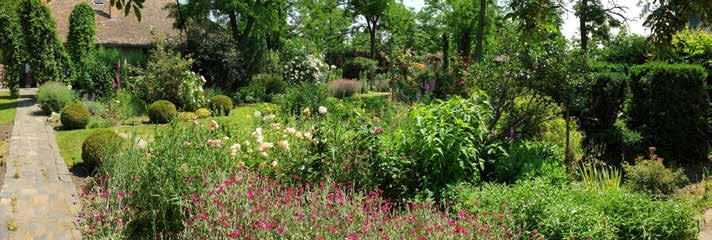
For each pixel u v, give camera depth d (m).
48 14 15.73
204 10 20.75
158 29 25.98
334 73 24.78
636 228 3.92
